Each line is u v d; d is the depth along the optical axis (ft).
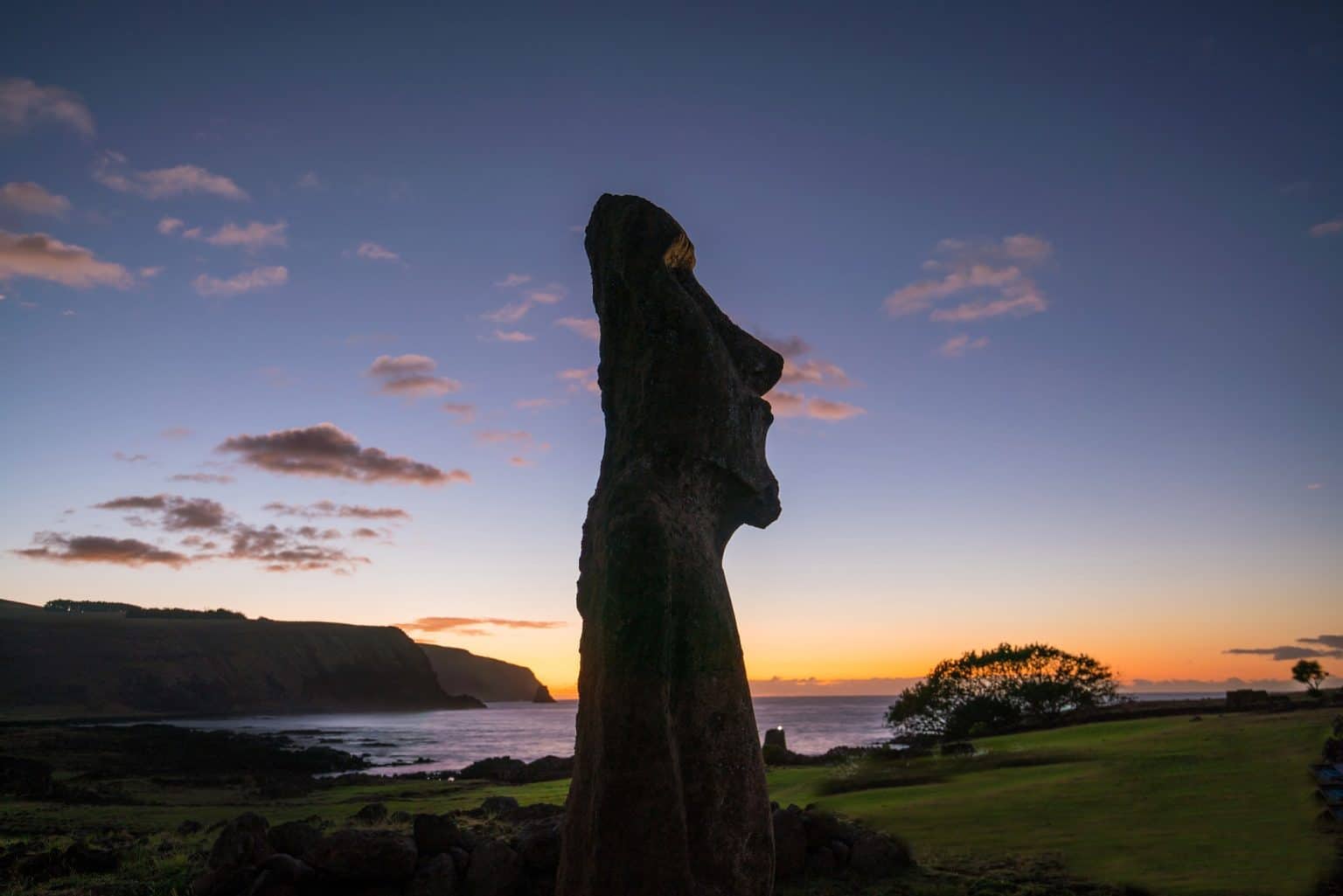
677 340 29.14
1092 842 39.45
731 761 26.20
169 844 50.01
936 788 58.70
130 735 248.73
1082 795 49.88
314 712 647.56
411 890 34.37
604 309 31.27
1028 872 36.11
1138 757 63.36
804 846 37.88
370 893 34.35
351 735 341.62
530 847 35.55
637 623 25.72
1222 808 43.60
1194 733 76.59
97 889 37.04
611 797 24.85
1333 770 46.96
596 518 29.40
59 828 63.82
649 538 26.43
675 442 28.45
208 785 120.47
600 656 26.23
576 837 26.22
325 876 34.58
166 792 107.86
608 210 31.71
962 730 131.95
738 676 27.22
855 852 38.17
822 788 64.80
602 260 31.32
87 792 98.17
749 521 31.22
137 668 572.92
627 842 24.49
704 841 25.18
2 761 106.42
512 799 59.00
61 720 451.53
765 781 27.35
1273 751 57.62
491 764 127.34
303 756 188.14
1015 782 58.03
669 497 27.96
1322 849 35.58
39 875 39.63
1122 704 137.18
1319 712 92.17
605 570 26.66
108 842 51.16
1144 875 34.27
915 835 42.96
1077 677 133.90
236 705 600.80
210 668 611.88
